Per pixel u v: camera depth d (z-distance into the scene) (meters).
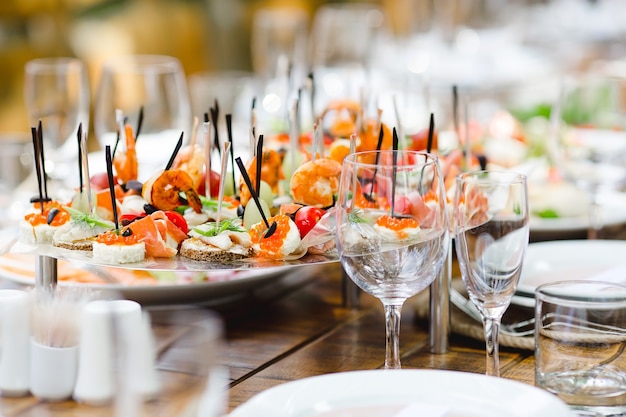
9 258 1.75
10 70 4.14
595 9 4.49
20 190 2.26
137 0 4.72
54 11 4.36
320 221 1.37
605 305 1.16
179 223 1.41
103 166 2.19
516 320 1.54
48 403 1.00
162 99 2.17
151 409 0.94
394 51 3.64
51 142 2.16
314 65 3.52
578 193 2.17
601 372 1.16
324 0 5.41
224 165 1.39
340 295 1.77
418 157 1.24
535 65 3.62
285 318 1.64
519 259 1.21
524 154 2.41
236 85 2.93
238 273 1.69
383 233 1.20
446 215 1.22
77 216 1.44
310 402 1.08
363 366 1.41
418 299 1.71
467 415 1.05
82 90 2.20
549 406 1.03
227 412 1.23
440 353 1.46
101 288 1.56
